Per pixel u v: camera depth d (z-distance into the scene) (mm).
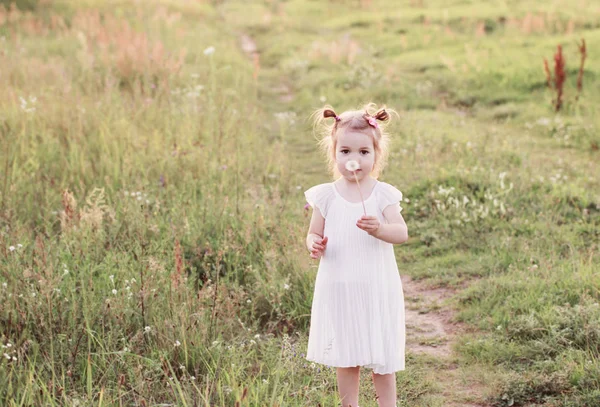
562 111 13773
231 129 10375
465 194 8344
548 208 8008
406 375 4766
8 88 10625
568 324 5066
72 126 9109
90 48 17578
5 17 21734
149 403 3988
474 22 23625
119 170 8195
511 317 5391
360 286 3787
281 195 8555
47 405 3826
